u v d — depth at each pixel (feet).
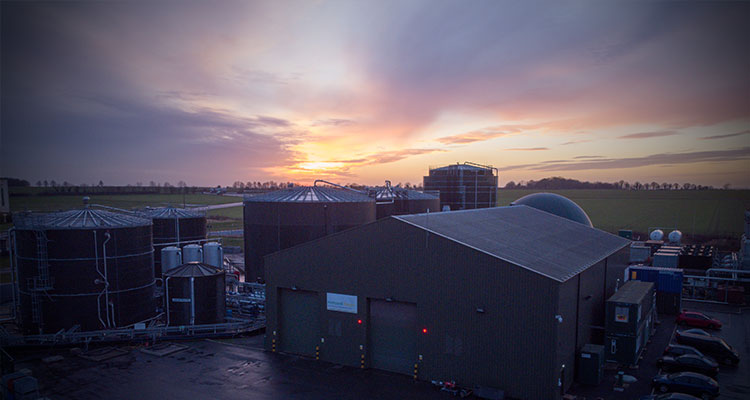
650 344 120.16
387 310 101.04
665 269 158.40
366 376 97.09
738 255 207.31
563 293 84.64
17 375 82.43
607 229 404.98
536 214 167.84
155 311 139.44
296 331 113.29
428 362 94.07
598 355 92.07
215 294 128.16
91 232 122.11
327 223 161.48
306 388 90.17
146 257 134.21
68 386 91.50
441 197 262.06
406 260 96.73
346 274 104.12
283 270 112.78
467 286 89.76
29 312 121.19
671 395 78.54
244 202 170.50
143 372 99.04
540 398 82.53
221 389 89.76
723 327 137.69
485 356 87.76
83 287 121.49
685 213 536.42
